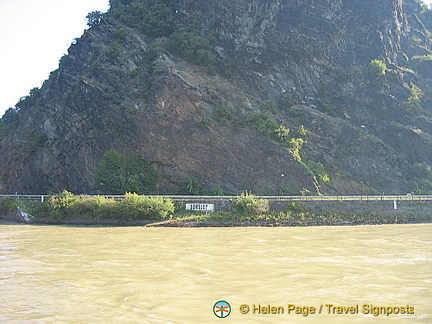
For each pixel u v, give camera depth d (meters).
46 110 78.88
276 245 31.58
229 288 18.91
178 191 61.28
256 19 80.88
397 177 69.88
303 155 67.06
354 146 71.38
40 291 18.62
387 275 21.27
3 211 56.56
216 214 49.69
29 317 15.20
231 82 77.12
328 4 83.62
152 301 17.02
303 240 34.50
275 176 61.12
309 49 80.31
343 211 51.84
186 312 15.67
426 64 89.75
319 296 17.67
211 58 76.69
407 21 99.62
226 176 61.72
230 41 79.75
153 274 21.70
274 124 65.25
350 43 84.19
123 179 60.94
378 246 30.81
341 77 81.00
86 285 19.55
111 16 90.19
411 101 79.56
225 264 24.14
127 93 68.69
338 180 67.12
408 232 40.12
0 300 17.33
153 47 77.38
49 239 35.53
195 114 65.31
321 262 24.58
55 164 69.50
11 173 76.44
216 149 63.00
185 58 77.62
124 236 37.75
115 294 18.05
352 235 37.81
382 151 72.38
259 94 77.69
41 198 55.31
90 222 49.34
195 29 82.06
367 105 79.88
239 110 68.31
